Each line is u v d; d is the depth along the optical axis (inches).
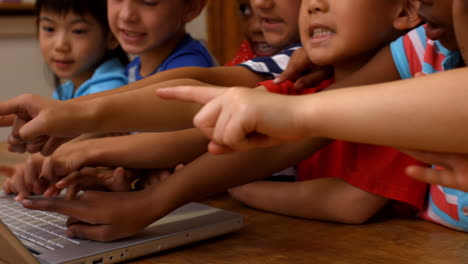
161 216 24.6
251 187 31.1
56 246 22.8
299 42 42.5
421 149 15.9
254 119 16.6
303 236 26.3
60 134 22.0
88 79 60.3
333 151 32.2
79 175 28.8
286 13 40.9
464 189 15.8
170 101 24.6
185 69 32.7
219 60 101.0
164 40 47.4
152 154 32.1
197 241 25.1
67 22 56.6
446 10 20.2
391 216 30.0
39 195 31.1
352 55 30.1
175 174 25.8
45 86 102.6
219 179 26.0
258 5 41.2
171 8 46.7
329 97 16.6
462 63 26.5
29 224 25.9
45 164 30.5
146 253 23.4
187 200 25.5
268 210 30.5
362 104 15.9
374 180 28.3
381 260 22.9
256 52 47.9
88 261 21.8
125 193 24.6
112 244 22.9
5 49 97.2
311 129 16.6
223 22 99.7
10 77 98.7
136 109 23.9
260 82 34.4
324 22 29.8
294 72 33.0
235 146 17.1
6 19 95.9
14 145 24.2
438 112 15.1
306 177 34.4
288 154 27.0
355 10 28.9
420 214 29.3
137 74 51.5
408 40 29.0
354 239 25.7
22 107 21.9
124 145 32.2
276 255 23.6
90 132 22.8
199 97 18.1
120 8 46.0
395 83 16.1
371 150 29.4
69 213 23.6
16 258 19.8
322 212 28.5
